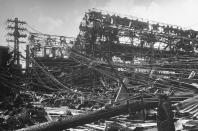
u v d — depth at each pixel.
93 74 41.16
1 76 31.22
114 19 52.50
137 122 21.39
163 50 55.44
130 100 17.94
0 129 19.19
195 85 24.98
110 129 18.75
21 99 27.25
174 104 19.47
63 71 43.75
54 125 15.89
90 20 51.38
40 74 40.38
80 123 16.31
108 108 16.72
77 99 31.53
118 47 51.56
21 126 20.28
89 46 47.31
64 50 39.81
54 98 32.22
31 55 40.50
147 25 55.06
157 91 25.27
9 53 33.31
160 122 15.24
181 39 56.31
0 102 26.50
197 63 35.59
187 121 18.31
